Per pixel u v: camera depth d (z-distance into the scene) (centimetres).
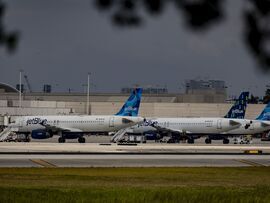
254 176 16738
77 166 19638
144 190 11962
